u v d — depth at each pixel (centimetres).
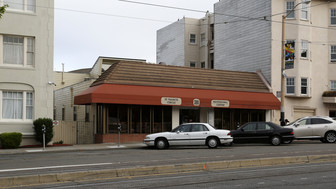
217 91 2952
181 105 2728
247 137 2292
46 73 2373
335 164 1380
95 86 2667
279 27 3353
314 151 1838
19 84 2305
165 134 2131
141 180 1075
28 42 2350
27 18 2333
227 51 3891
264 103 3055
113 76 2650
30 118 2339
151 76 2795
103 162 1470
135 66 2800
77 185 1003
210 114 2958
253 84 3206
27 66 2336
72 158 1639
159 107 2766
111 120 2606
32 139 2322
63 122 2641
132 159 1570
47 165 1392
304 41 3350
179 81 2877
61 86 4184
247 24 3625
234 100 2928
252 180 1066
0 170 1262
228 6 3912
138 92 2620
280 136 2275
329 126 2445
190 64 4519
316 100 3431
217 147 2181
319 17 3478
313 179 1073
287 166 1341
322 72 3466
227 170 1256
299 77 3300
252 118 3117
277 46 3331
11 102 2298
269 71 3306
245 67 3616
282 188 955
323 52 3475
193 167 1245
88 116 3017
